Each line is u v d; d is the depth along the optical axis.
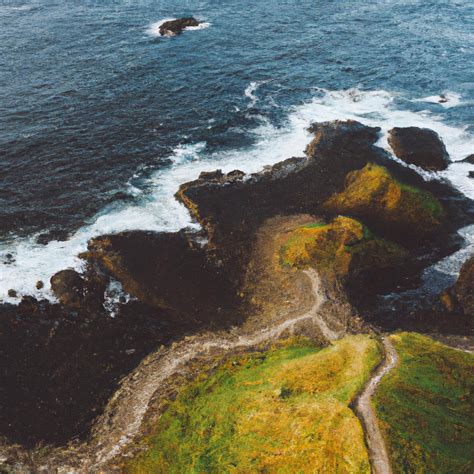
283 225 51.03
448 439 32.09
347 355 38.62
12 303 43.78
